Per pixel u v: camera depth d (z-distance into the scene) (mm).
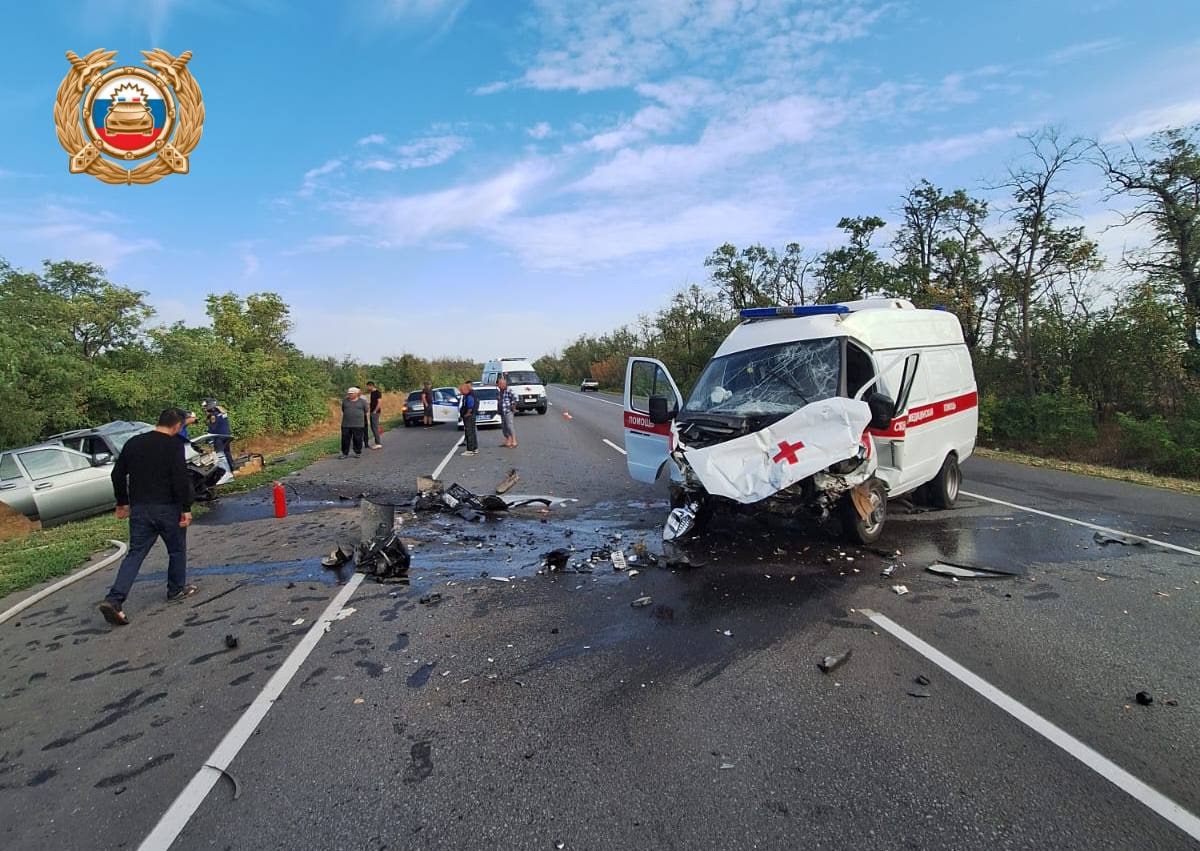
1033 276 16609
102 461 10633
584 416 27719
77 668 4465
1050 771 2922
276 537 8156
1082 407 13852
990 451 14328
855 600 5121
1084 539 6824
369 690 3941
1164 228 14844
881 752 3100
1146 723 3301
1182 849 2439
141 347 18859
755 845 2512
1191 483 10359
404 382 53375
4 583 6395
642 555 6484
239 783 3047
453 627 4910
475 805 2814
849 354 6609
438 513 9133
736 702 3619
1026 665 3965
